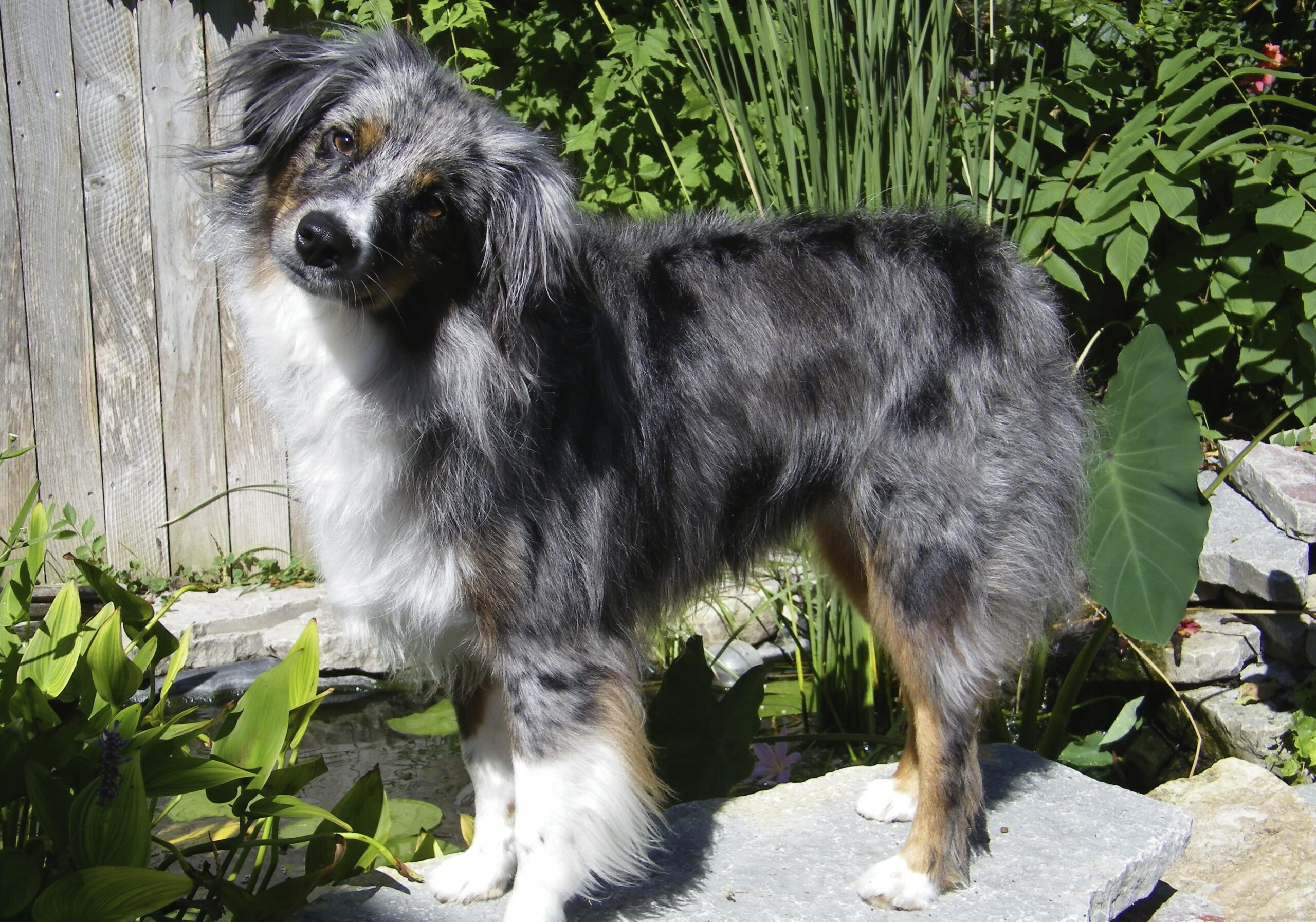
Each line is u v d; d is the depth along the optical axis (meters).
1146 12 2.16
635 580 1.45
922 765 1.46
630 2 2.14
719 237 1.49
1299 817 1.60
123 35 2.10
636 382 1.42
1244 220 2.07
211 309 2.19
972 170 1.90
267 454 2.24
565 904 1.42
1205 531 1.57
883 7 1.77
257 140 1.45
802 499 1.50
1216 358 2.19
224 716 1.40
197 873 1.35
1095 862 1.47
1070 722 1.93
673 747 1.67
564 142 2.12
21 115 2.09
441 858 1.49
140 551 2.23
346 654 2.02
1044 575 1.49
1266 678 1.85
